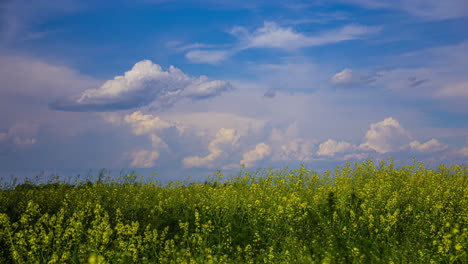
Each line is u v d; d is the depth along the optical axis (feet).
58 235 28.71
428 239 33.47
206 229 34.78
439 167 54.85
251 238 34.91
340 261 28.45
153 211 40.22
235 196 42.65
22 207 38.63
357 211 39.81
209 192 45.65
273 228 36.50
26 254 27.20
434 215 37.63
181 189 49.80
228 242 33.35
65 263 26.76
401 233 35.17
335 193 43.14
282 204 39.91
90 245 28.30
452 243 29.40
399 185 48.21
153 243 32.17
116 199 44.24
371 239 33.99
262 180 49.93
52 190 45.50
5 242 29.07
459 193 43.88
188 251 29.14
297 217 37.50
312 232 35.76
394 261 28.66
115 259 27.58
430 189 44.19
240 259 29.30
